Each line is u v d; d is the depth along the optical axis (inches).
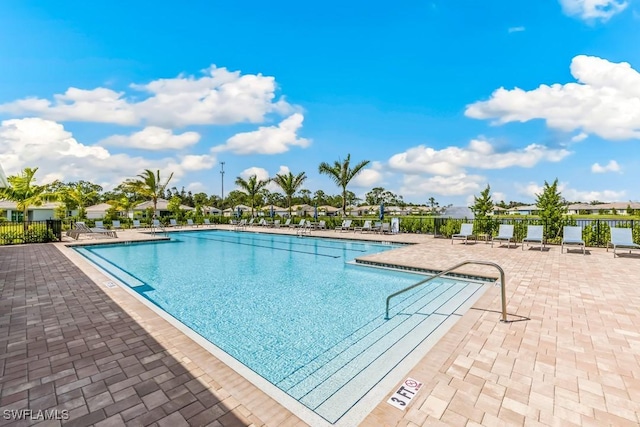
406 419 85.2
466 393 96.7
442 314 195.0
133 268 373.7
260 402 93.7
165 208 1315.2
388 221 757.9
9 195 607.8
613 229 384.8
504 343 131.6
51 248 467.8
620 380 103.7
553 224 467.2
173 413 87.9
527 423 83.1
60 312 175.8
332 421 97.0
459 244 486.6
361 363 138.8
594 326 150.6
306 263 402.6
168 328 151.7
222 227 965.8
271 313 212.1
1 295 211.0
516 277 256.5
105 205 1407.5
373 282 298.0
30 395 96.7
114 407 90.4
